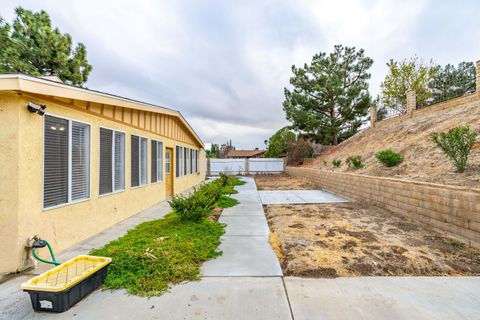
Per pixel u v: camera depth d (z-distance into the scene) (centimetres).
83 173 432
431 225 452
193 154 1354
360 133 1720
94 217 455
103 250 355
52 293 216
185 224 479
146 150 708
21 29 969
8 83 290
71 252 366
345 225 488
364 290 250
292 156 2181
